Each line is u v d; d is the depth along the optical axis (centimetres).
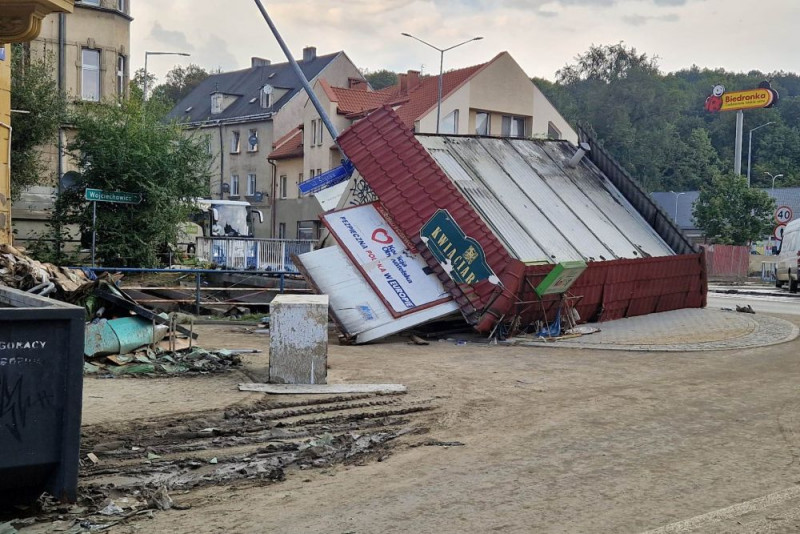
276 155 5769
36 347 516
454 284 1549
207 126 6562
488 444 741
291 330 1016
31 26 1282
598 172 2250
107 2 3606
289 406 898
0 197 1806
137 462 669
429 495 587
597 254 1736
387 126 1742
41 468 520
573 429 798
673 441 748
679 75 13738
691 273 2048
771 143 9556
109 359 1103
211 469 657
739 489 597
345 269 1614
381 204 1716
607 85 8138
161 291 2119
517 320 1531
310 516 543
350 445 735
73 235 2716
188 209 2734
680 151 8562
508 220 1661
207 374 1074
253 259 2906
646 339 1516
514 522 527
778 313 2133
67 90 3425
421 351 1384
